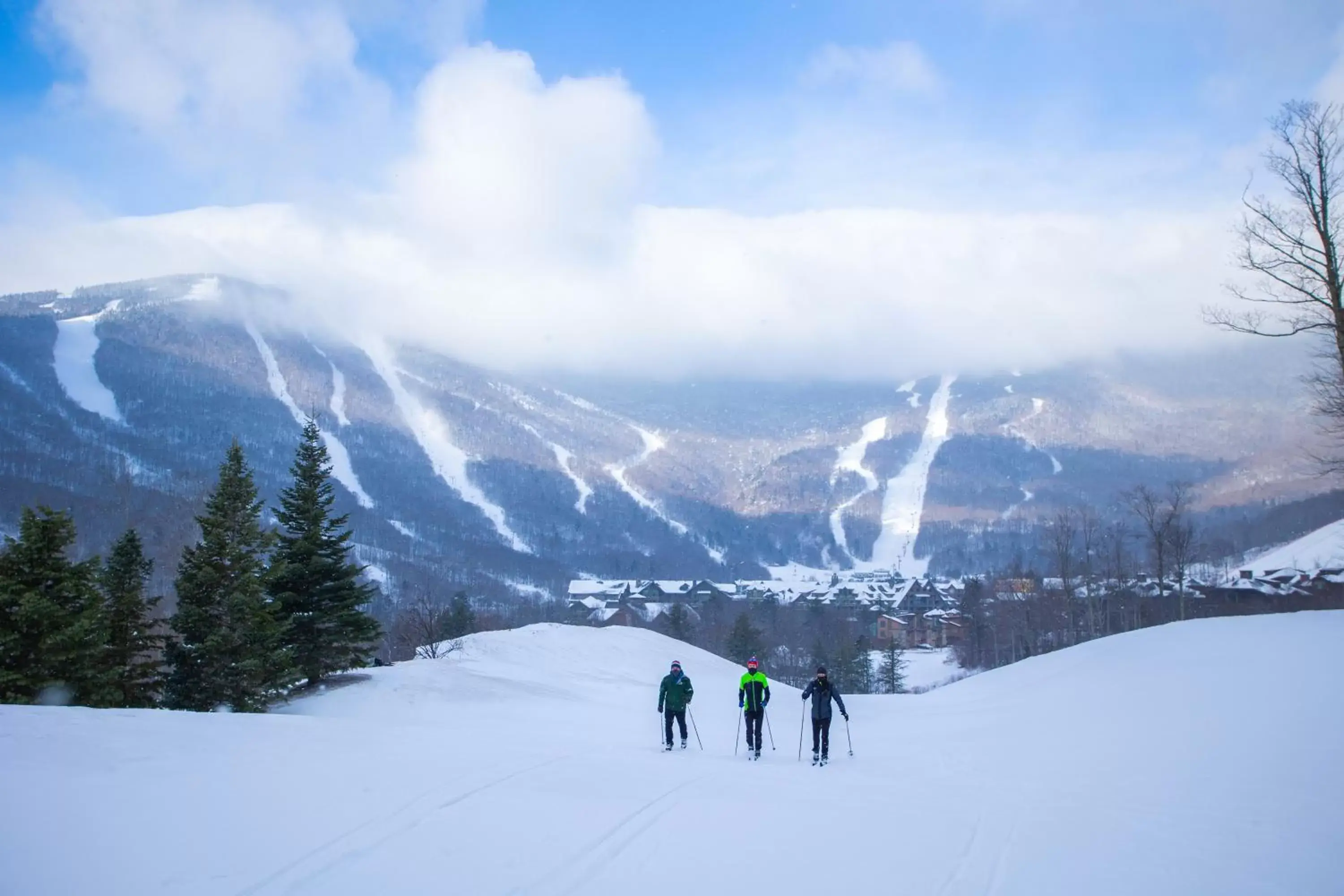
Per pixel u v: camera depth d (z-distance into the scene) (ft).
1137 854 29.99
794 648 324.39
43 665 80.64
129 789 31.09
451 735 53.57
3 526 317.42
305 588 103.96
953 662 323.57
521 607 438.40
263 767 36.78
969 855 29.50
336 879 23.75
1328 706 47.85
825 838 30.96
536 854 27.04
